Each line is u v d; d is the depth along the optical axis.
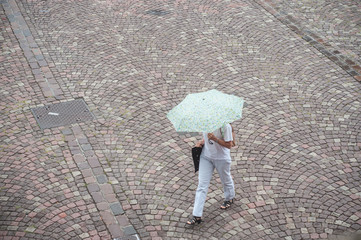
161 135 9.84
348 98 10.96
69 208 8.09
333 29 13.85
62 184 8.59
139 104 10.77
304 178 8.72
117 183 8.65
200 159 7.68
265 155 9.28
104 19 14.38
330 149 9.44
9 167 8.91
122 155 9.31
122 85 11.42
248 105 10.71
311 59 12.47
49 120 10.21
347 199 8.25
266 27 13.97
